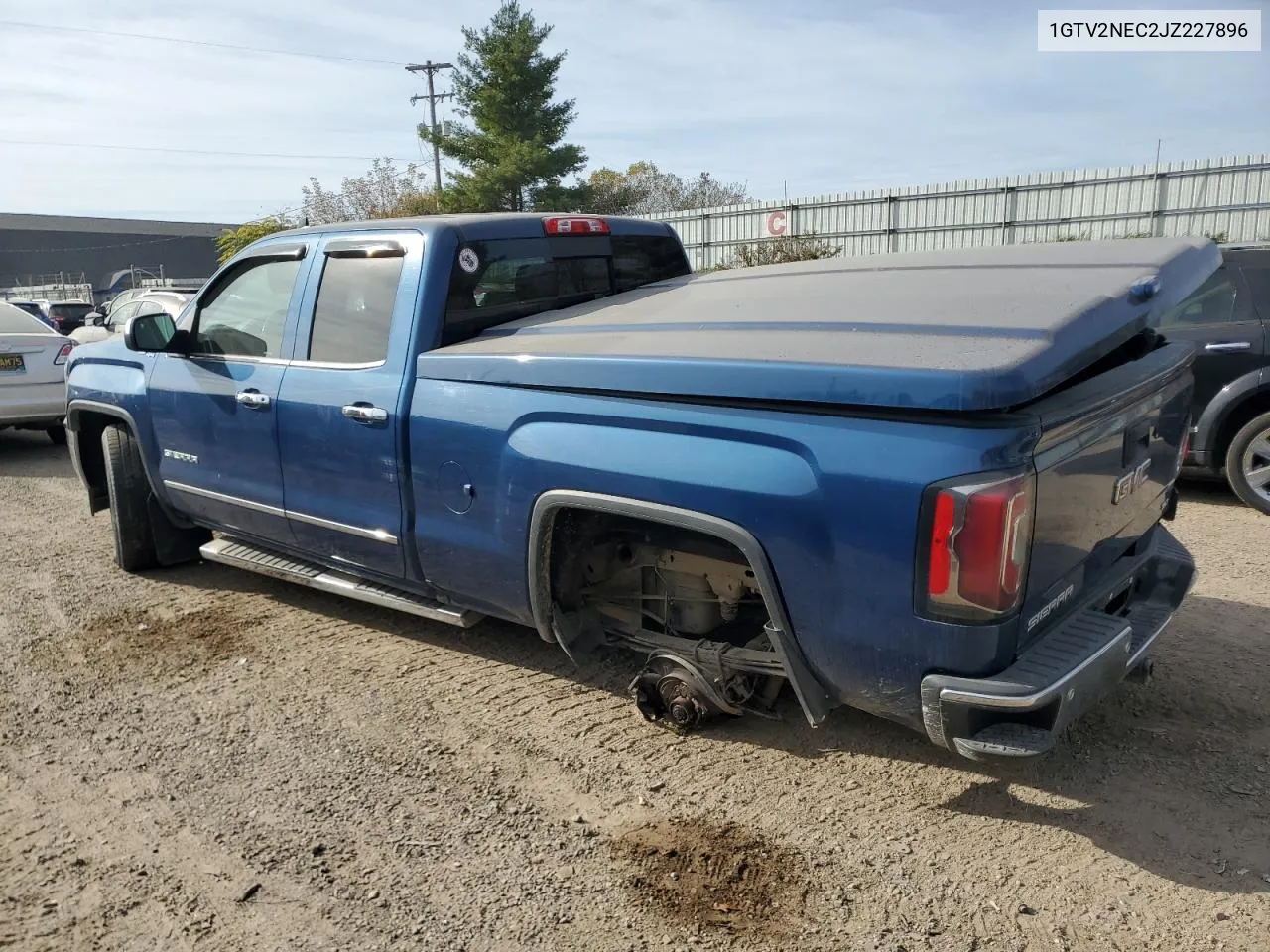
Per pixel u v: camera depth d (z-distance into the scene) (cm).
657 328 329
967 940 243
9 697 392
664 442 284
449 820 300
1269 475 618
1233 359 621
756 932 248
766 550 267
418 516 364
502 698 381
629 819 298
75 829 300
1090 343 249
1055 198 2684
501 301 395
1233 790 302
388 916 257
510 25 3581
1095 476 275
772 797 307
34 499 762
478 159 3659
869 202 2928
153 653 435
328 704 379
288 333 415
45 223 7894
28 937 252
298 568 450
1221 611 443
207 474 462
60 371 935
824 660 271
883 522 243
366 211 4750
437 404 348
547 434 313
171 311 1153
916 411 239
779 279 393
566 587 343
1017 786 309
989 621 238
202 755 343
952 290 307
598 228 451
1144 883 262
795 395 254
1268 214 2397
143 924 256
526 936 249
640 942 246
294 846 289
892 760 327
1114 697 362
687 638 333
